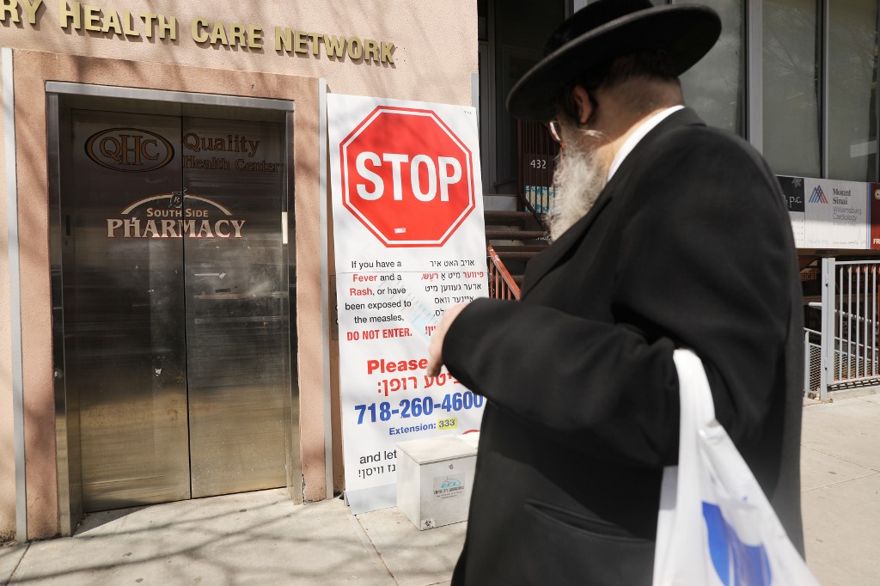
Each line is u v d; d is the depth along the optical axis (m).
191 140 3.63
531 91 1.15
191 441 3.69
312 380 3.56
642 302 0.84
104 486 3.54
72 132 3.42
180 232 3.65
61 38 3.11
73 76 3.08
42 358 3.07
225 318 3.74
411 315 3.68
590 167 1.11
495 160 8.41
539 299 1.07
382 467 3.57
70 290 3.36
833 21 8.02
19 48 3.04
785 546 0.80
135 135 3.54
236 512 3.48
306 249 3.53
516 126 7.96
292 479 3.65
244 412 3.79
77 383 3.43
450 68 3.94
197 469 3.71
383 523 3.34
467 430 3.81
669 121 1.00
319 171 3.55
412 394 3.67
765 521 0.80
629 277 0.87
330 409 3.61
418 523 3.25
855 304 6.65
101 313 3.52
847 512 3.46
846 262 5.99
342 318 3.52
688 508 0.80
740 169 0.85
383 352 3.60
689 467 0.80
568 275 1.02
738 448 0.93
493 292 4.55
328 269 3.61
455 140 3.86
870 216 7.93
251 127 3.73
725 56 7.33
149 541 3.13
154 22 3.27
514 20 8.29
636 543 0.92
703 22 1.03
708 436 0.78
